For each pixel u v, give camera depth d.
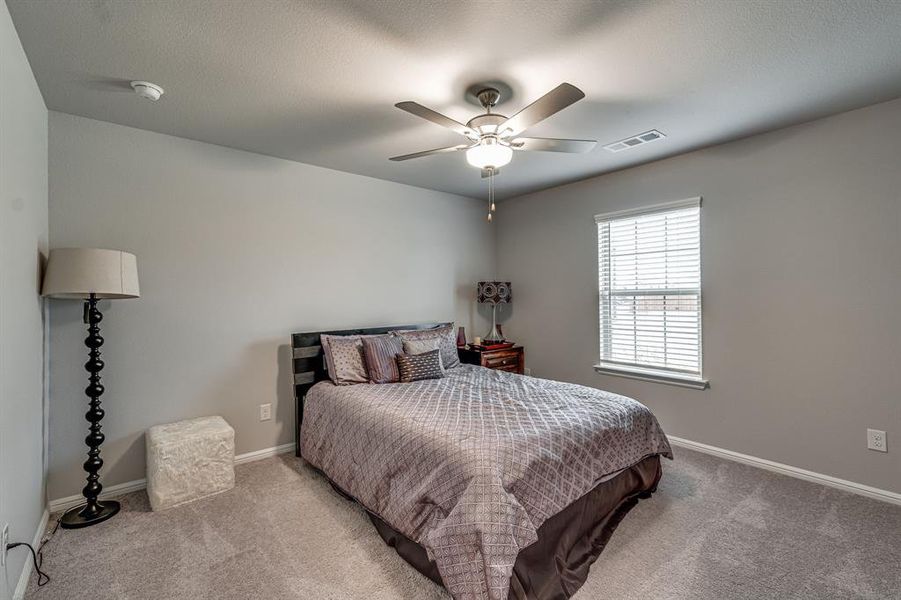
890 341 2.50
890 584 1.79
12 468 1.67
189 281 2.98
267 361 3.33
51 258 2.19
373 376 3.18
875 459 2.55
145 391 2.79
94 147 2.63
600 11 1.67
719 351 3.22
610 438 2.29
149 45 1.87
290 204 3.47
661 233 3.58
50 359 2.46
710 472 2.93
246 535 2.21
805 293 2.81
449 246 4.64
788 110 2.59
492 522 1.59
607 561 1.96
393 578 1.87
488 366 4.32
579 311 4.20
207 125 2.75
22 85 1.86
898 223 2.46
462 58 1.99
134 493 2.70
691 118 2.70
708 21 1.73
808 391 2.80
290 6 1.63
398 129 2.82
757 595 1.74
